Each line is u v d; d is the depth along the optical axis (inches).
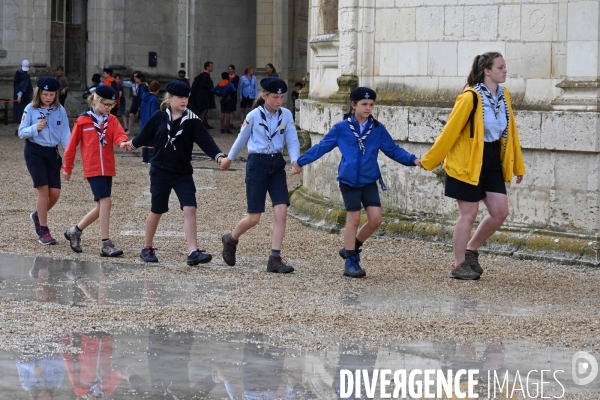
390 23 538.0
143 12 1524.4
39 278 407.2
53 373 268.5
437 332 323.0
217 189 741.3
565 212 467.8
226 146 1172.5
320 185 586.2
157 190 446.0
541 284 413.4
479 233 422.3
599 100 458.6
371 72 552.1
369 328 326.6
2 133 1259.8
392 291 394.6
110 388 255.9
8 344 297.9
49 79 494.3
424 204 518.9
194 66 1561.3
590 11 458.6
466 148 408.8
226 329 322.0
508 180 413.7
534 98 480.1
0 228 541.6
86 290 383.6
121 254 466.3
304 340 309.4
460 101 405.1
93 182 468.1
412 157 422.3
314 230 554.3
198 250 444.5
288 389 258.4
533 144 472.4
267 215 613.9
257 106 433.4
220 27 1593.3
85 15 1505.9
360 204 424.2
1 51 1402.6
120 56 1510.8
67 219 578.9
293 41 1605.6
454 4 505.7
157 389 255.8
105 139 467.8
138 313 342.3
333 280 415.8
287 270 430.3
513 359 291.4
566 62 467.2
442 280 418.9
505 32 487.2
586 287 408.5
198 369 274.8
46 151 496.7
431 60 517.0
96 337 309.0
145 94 978.1
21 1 1406.3
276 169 434.3
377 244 503.5
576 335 322.3
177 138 439.5
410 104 524.4
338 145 423.8
